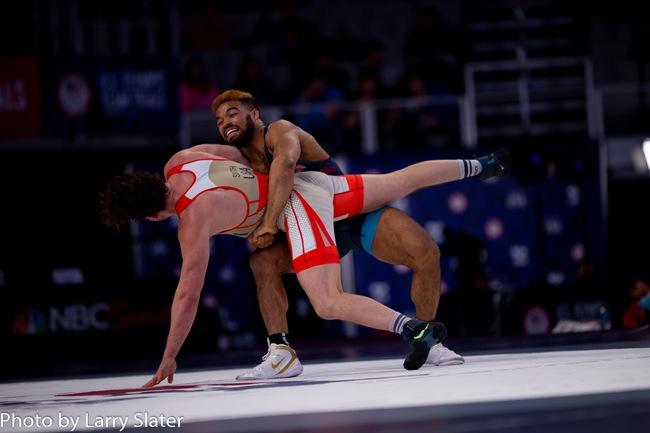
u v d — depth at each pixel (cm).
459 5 1784
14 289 1203
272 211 495
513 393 317
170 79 1322
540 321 1185
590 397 293
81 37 1600
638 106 1620
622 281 1263
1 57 1275
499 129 1600
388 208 549
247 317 1308
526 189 1328
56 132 1287
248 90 1619
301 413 302
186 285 478
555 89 1644
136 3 1630
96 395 472
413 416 276
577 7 1750
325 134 1467
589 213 1327
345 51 1717
